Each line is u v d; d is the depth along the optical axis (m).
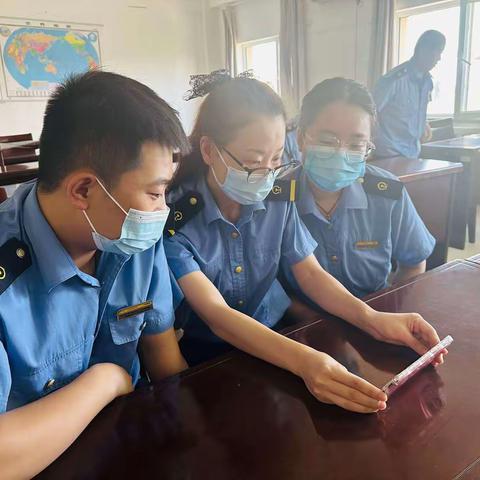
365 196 1.37
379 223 1.38
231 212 1.17
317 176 1.28
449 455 0.57
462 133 4.93
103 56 6.21
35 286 0.73
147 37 6.56
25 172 2.44
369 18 5.34
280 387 0.73
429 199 2.26
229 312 0.94
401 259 1.45
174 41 6.83
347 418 0.65
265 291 1.23
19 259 0.72
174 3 6.74
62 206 0.73
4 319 0.68
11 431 0.58
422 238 1.43
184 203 1.13
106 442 0.62
